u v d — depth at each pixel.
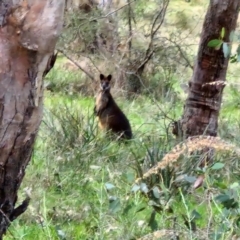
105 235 8.05
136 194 8.97
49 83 20.17
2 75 6.01
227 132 14.26
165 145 11.76
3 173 6.49
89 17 19.75
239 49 7.62
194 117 12.17
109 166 11.41
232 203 6.78
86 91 20.73
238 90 19.80
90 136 12.98
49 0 5.84
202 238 6.77
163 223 7.68
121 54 21.39
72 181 10.66
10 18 5.84
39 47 5.95
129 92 20.38
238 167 10.88
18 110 6.20
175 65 21.12
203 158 10.68
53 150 12.03
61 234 7.96
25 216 9.09
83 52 21.25
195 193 9.84
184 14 21.84
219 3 11.35
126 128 15.24
